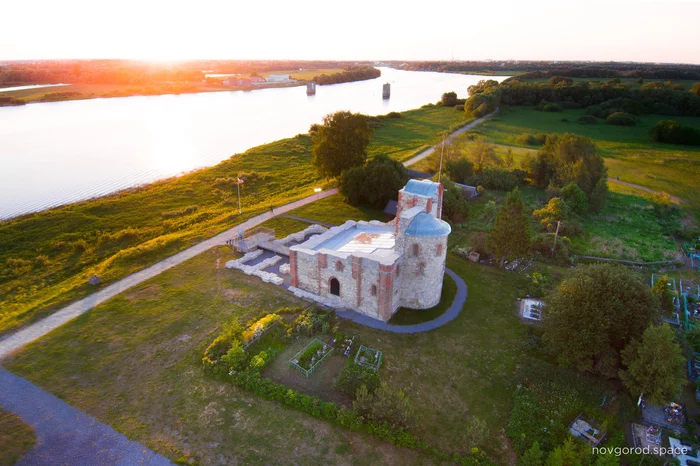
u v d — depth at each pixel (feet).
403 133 479.82
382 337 138.92
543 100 620.90
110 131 488.44
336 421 106.93
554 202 238.48
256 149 391.45
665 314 150.30
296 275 163.12
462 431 107.04
